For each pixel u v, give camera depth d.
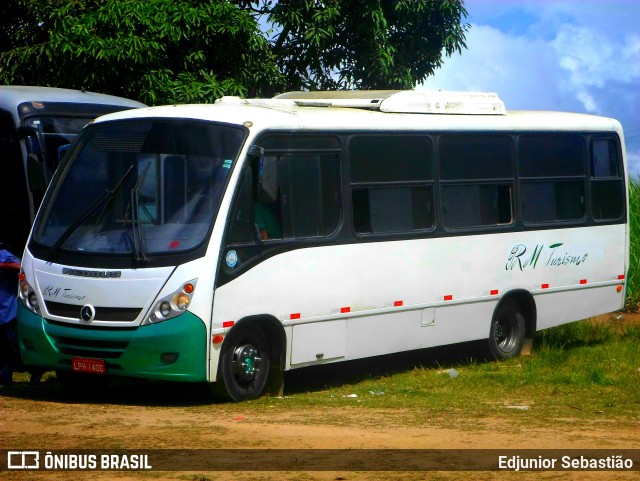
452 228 13.84
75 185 11.70
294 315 11.76
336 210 12.36
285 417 10.31
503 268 14.55
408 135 13.34
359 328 12.57
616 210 16.55
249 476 7.58
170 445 8.66
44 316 11.30
